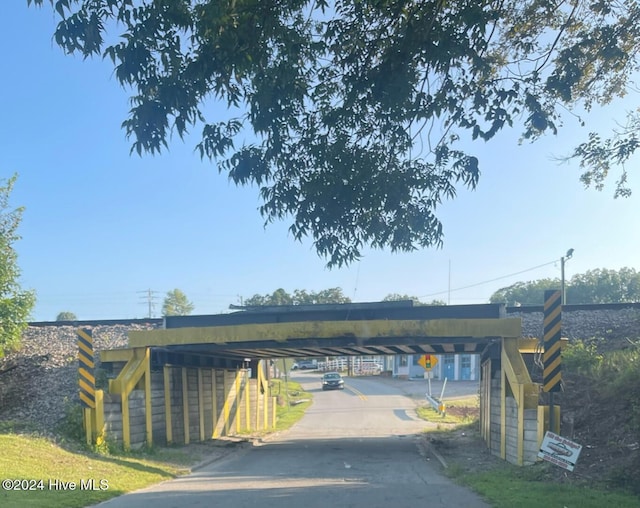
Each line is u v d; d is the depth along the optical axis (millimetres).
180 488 10242
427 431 22547
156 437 15734
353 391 50812
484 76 6770
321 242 6617
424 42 6203
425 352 19344
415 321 13969
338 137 6457
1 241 15945
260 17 5508
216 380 20594
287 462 14438
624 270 65438
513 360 13117
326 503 8773
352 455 15797
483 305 15305
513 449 12438
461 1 6250
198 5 5254
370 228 6562
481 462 13227
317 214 6457
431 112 6441
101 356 15836
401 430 23688
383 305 15625
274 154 6211
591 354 14844
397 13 6379
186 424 17672
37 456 10867
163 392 16297
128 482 10289
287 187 6473
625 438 10297
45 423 13609
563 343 15914
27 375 16734
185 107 5430
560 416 11914
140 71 5250
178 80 5305
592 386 13305
